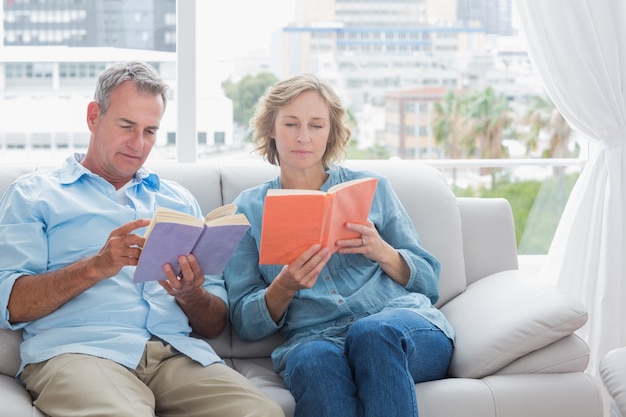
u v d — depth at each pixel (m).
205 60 3.70
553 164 3.89
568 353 2.35
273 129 2.60
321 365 2.13
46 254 2.31
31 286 2.19
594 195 3.38
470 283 2.86
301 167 2.53
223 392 2.16
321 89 2.53
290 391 2.29
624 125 3.36
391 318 2.26
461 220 2.89
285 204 2.17
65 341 2.20
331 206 2.22
